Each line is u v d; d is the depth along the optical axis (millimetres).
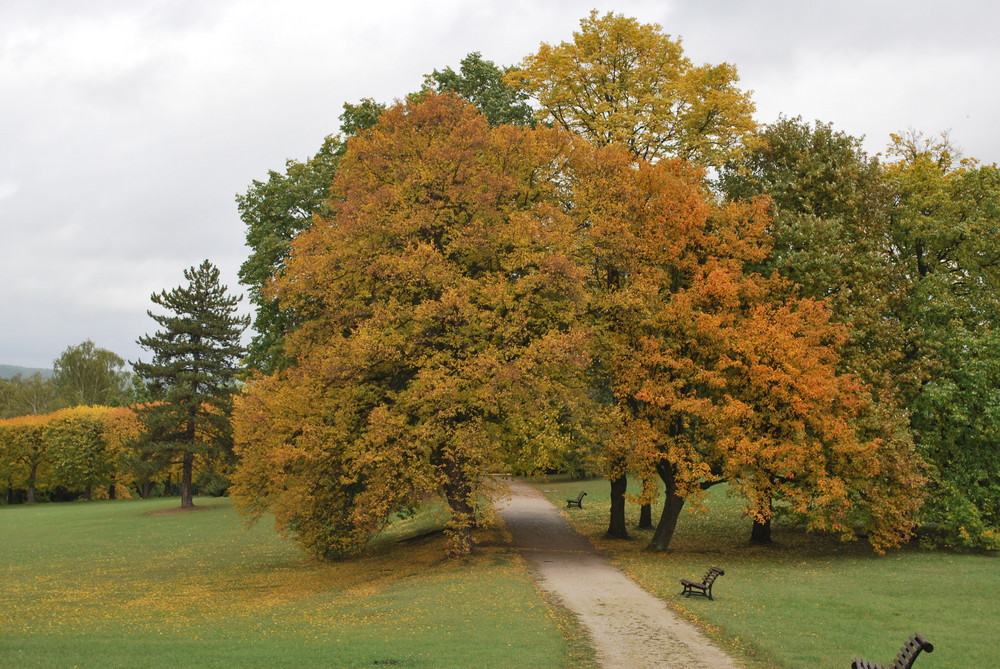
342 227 26656
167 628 17891
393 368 27125
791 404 25859
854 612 17953
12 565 34812
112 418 82812
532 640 15250
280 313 41906
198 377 57875
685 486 26531
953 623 16797
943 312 29875
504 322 25656
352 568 28984
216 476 62906
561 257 24766
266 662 13250
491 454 25344
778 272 29609
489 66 42625
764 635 15617
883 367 29141
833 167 31625
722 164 35031
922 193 32594
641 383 27719
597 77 35812
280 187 43375
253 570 31125
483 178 27047
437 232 27609
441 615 17859
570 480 58500
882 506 26234
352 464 26047
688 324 27203
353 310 26969
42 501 90312
